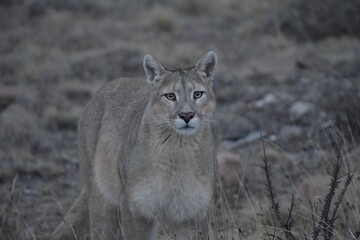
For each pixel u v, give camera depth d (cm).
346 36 2169
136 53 2227
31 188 1375
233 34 2466
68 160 1533
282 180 1247
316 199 1021
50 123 1748
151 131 908
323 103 1584
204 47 2355
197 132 901
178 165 898
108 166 1017
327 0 2256
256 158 1353
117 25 2625
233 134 1555
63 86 2008
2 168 1441
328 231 839
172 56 2238
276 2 2631
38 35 2567
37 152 1584
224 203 1142
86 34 2509
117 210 1030
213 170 941
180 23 2642
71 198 1321
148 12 2730
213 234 929
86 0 2816
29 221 1213
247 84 1914
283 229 878
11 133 1619
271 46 2248
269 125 1598
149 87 1032
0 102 1869
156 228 962
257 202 1119
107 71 2123
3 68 2219
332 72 1880
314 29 2234
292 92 1778
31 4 2798
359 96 1460
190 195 905
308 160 1296
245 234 1005
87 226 1089
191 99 923
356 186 1029
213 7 2783
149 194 908
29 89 1998
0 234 1122
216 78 1961
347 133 1291
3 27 2700
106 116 1049
